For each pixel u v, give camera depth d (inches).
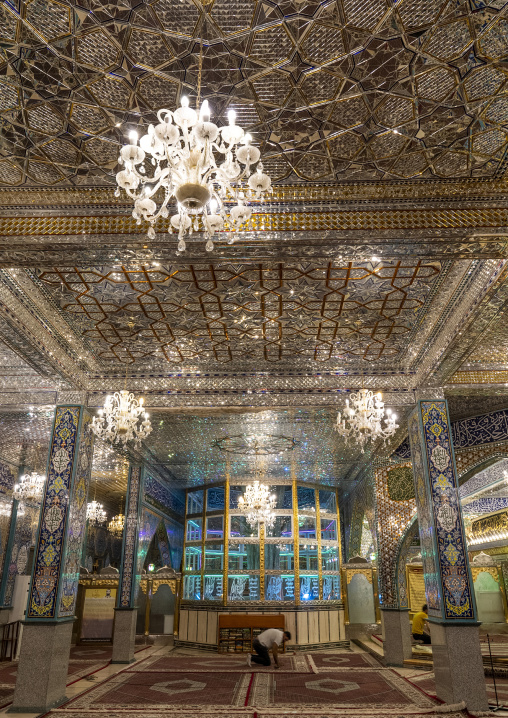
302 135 145.5
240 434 359.3
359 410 257.1
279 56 123.0
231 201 167.2
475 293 200.8
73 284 209.2
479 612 516.7
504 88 131.9
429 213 166.2
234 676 320.8
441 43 120.4
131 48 121.4
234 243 167.0
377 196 166.7
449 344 234.2
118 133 145.6
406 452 376.5
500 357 276.5
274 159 154.9
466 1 111.6
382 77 128.3
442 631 237.5
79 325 244.5
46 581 251.0
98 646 497.4
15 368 287.6
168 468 464.8
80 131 144.7
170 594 531.8
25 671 234.2
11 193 169.2
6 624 394.3
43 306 225.5
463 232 163.5
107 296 218.4
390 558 378.0
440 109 137.4
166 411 298.7
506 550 516.7
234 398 296.7
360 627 510.9
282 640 372.8
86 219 169.2
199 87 129.4
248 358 285.3
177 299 220.5
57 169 159.0
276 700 248.8
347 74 127.5
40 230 167.8
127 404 250.2
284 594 484.4
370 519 426.9
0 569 399.9
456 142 148.4
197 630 486.6
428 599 260.1
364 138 146.6
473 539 591.8
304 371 299.1
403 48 121.3
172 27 116.6
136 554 406.9
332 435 358.6
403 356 281.6
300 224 166.4
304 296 218.1
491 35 119.0
